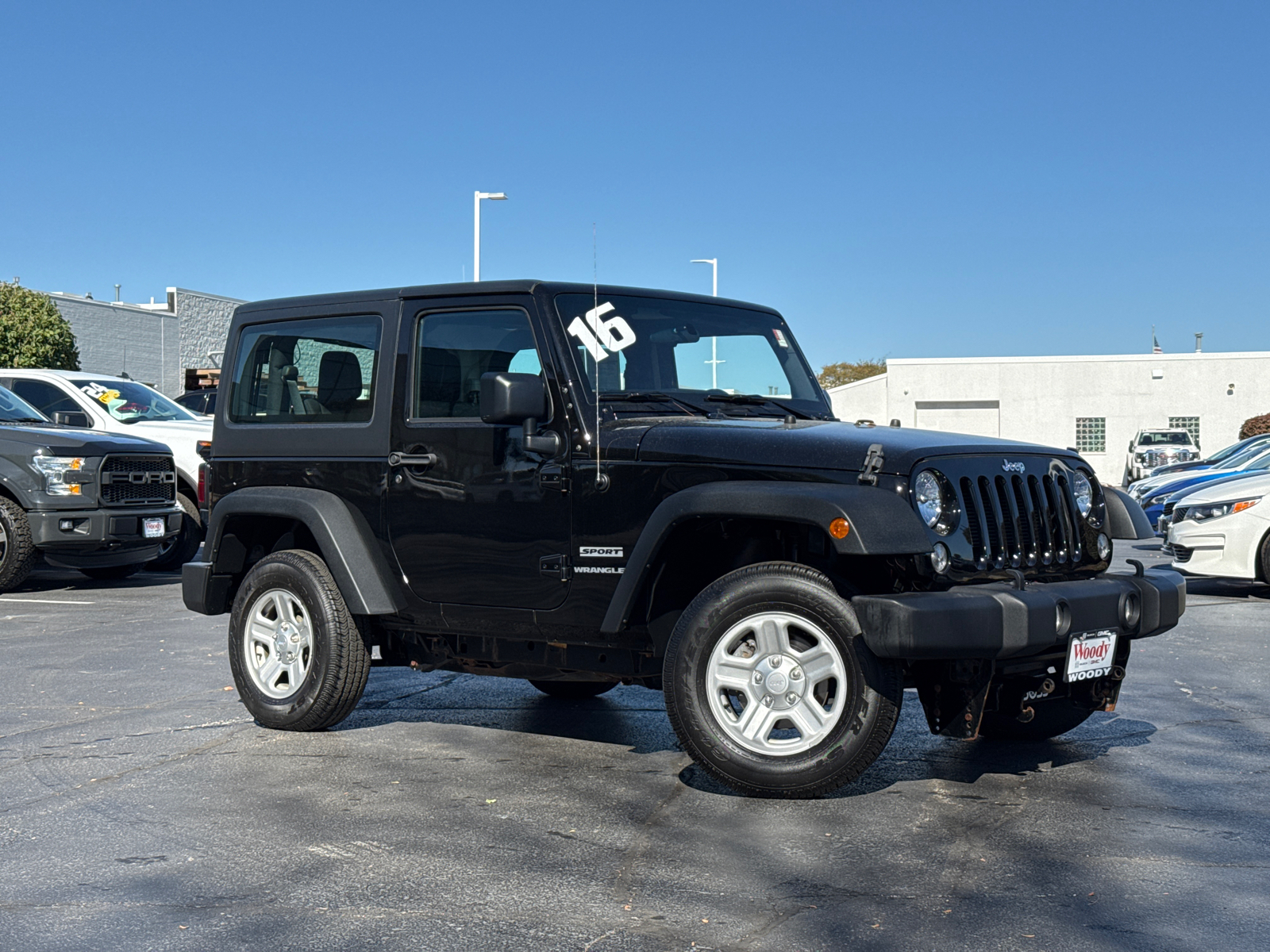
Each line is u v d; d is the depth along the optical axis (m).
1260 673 7.92
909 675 4.98
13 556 11.87
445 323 5.81
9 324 38.69
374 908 3.76
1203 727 6.30
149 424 14.92
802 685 4.82
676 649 4.95
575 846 4.36
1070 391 47.03
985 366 47.38
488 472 5.57
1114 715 6.63
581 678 5.78
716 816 4.71
